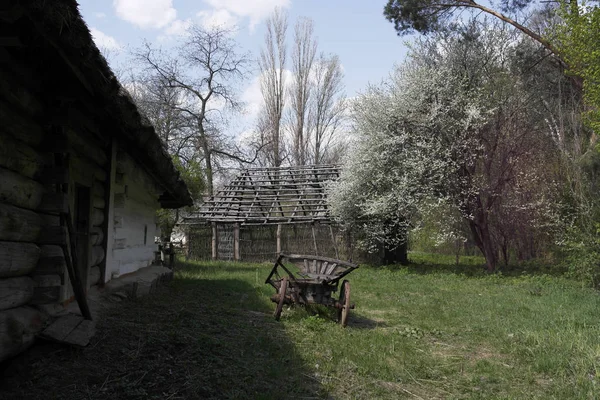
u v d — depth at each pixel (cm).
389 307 1036
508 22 1898
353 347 657
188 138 3025
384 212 1886
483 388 539
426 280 1590
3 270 414
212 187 3078
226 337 633
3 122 416
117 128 631
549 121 2059
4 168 432
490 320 894
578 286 1431
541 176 1919
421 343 723
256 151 3806
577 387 526
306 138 4119
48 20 338
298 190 2545
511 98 1884
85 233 641
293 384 501
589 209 1459
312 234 2325
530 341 728
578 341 688
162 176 853
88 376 431
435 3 1989
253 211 2447
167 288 1012
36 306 491
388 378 551
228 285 1191
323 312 885
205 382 459
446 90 1852
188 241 2391
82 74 424
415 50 2017
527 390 531
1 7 322
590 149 1691
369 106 1938
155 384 438
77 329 488
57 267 492
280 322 779
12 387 395
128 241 918
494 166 1908
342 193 2033
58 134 509
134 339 532
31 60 444
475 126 1784
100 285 718
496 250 2281
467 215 1852
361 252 2264
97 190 690
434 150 1808
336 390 502
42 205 498
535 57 1983
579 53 1338
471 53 1938
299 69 3975
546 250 2219
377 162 1894
